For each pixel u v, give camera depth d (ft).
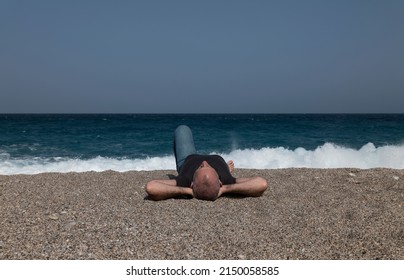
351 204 14.07
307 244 9.82
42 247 9.39
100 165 33.22
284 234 10.53
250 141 59.93
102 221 11.45
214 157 15.07
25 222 11.26
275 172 20.85
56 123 117.50
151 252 9.26
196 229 10.84
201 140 61.72
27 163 34.68
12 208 12.94
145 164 33.50
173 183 14.82
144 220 11.61
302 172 20.74
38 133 75.46
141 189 16.55
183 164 14.96
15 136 68.85
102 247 9.48
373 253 9.28
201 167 14.34
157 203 13.79
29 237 10.00
